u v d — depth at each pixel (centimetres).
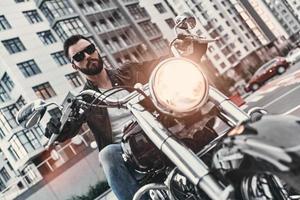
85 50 244
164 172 207
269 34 7606
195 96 166
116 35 4478
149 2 5416
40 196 2125
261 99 1683
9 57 3641
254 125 143
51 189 2117
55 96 3653
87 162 2091
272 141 131
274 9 8506
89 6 4447
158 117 183
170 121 181
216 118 196
